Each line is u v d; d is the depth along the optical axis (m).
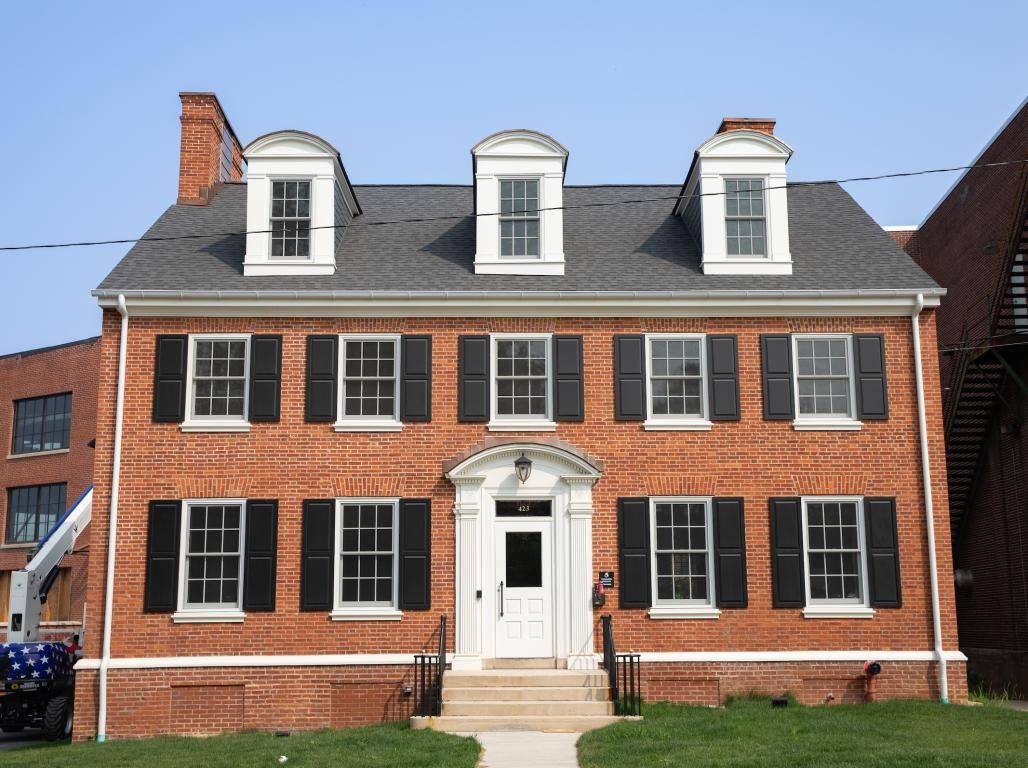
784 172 21.38
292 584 19.22
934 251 29.52
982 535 25.11
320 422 19.73
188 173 23.97
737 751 13.41
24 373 36.75
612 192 24.47
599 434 19.86
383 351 20.17
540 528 19.58
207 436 19.61
